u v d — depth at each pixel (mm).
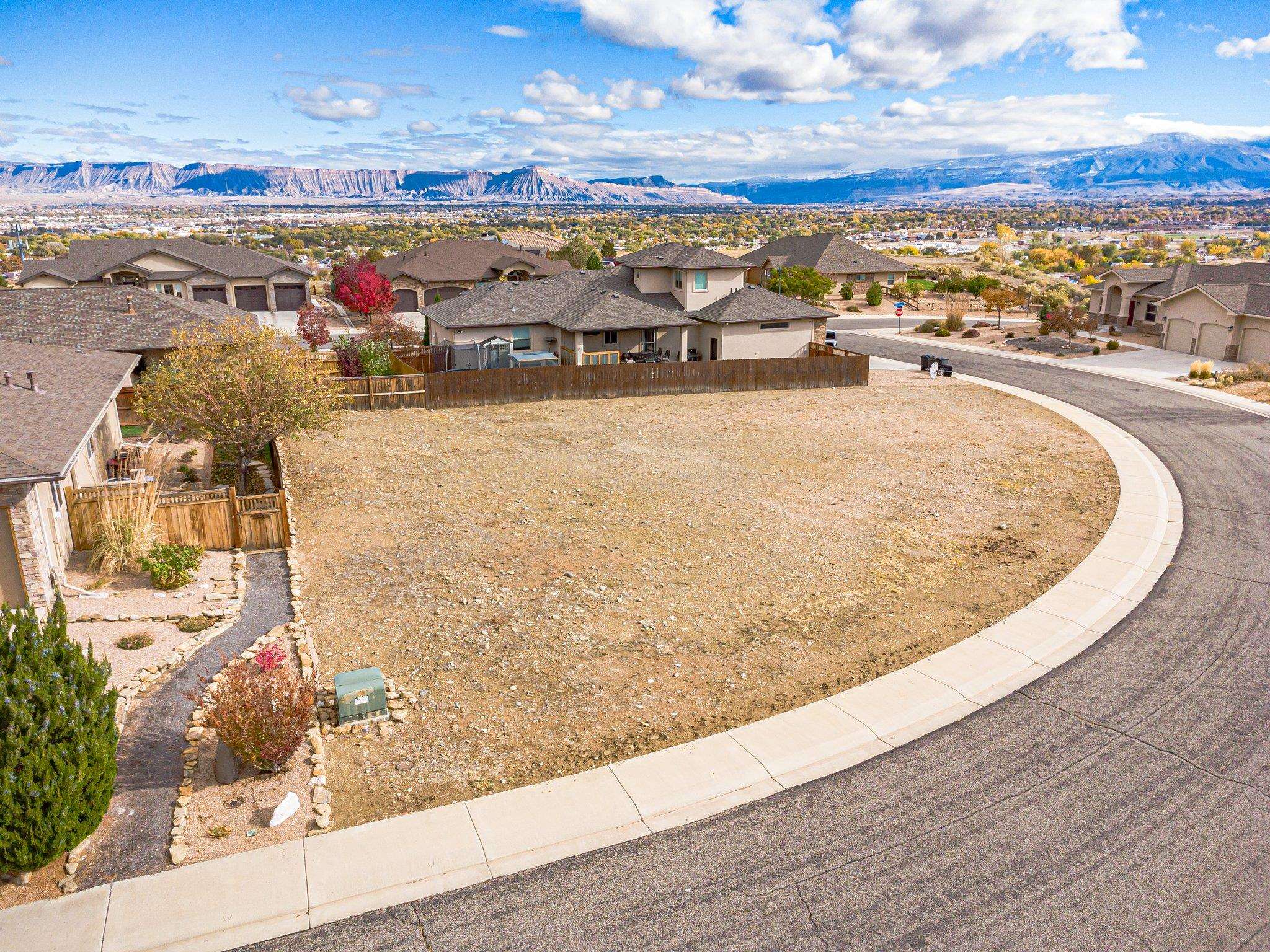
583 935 8359
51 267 57344
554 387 36125
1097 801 10523
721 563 18422
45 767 8641
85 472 19078
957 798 10609
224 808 10133
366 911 8664
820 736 12031
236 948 8164
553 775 11039
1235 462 27906
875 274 81938
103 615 14531
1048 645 14945
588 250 91562
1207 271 55938
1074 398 38938
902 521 21609
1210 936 8359
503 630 14930
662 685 13328
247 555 17969
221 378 20469
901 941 8297
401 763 11188
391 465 25359
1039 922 8547
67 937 8188
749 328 42000
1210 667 14109
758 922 8539
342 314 62000
